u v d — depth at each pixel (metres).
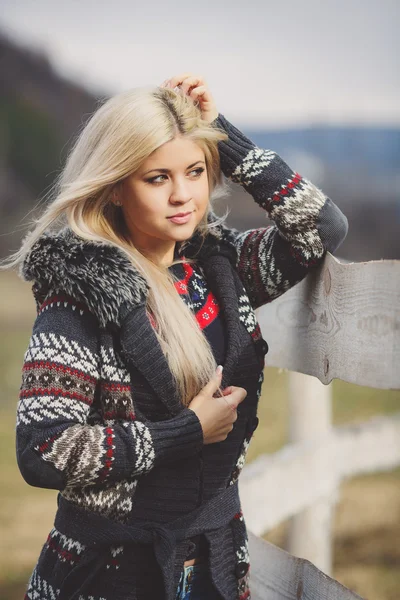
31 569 4.98
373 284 2.01
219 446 2.34
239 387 2.36
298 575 2.50
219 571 2.27
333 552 5.38
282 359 2.77
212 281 2.47
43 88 33.88
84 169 2.29
